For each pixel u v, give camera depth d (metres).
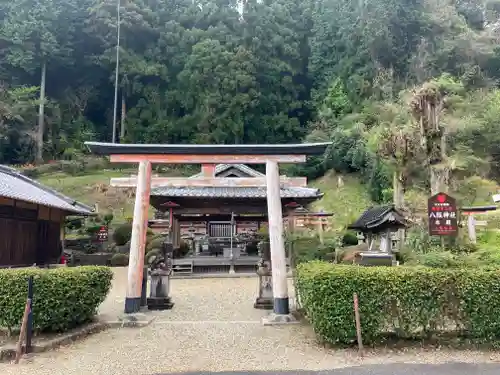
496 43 36.38
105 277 7.37
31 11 42.28
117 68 45.41
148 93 48.16
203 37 48.81
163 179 8.73
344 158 38.06
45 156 40.69
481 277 5.64
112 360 5.41
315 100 48.22
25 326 5.50
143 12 48.62
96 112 50.47
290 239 14.09
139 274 8.02
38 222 15.53
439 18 38.00
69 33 45.12
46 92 45.62
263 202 16.06
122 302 9.73
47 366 5.16
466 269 5.83
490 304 5.56
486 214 19.64
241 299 10.37
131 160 8.45
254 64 47.19
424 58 36.06
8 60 41.16
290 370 4.92
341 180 36.09
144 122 47.69
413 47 38.91
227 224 22.52
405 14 39.22
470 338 5.77
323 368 4.97
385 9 39.50
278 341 6.25
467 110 23.86
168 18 51.53
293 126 47.44
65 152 40.22
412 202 13.76
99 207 30.31
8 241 13.42
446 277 5.64
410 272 5.70
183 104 47.31
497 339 5.62
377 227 11.27
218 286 12.93
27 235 14.68
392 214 11.04
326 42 50.59
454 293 5.63
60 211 17.77
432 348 5.64
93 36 46.06
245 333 6.78
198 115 46.03
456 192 15.55
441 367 4.90
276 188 8.21
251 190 16.00
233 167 17.06
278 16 53.12
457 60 35.25
